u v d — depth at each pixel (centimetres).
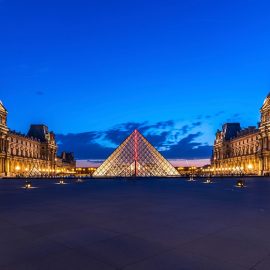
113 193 3594
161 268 927
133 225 1542
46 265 956
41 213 1947
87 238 1279
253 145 16788
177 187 4828
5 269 927
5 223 1608
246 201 2647
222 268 925
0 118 14188
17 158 16538
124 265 954
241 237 1288
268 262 974
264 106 14412
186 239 1256
